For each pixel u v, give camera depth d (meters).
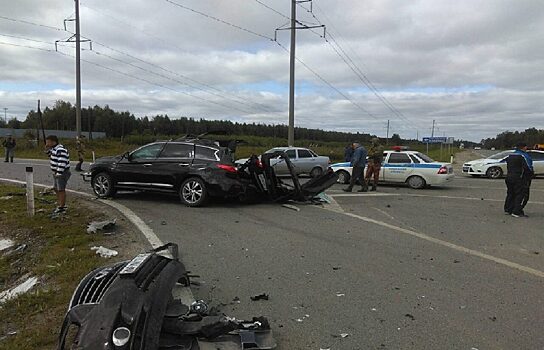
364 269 6.00
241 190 11.06
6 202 10.70
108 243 7.00
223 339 3.59
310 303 4.77
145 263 3.64
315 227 8.76
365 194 14.64
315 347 3.78
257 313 4.48
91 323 2.96
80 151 21.80
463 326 4.23
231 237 7.73
